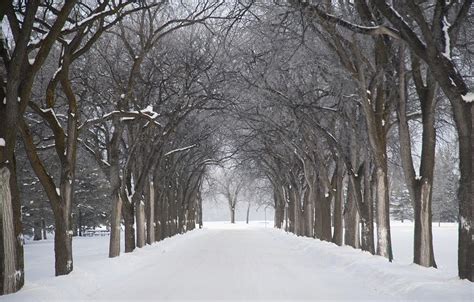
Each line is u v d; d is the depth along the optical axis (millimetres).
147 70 32062
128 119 26422
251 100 34406
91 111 31109
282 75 27438
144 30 31094
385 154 23453
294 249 36719
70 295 14078
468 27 20219
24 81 14219
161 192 47531
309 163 44875
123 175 29984
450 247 44938
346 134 31031
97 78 28172
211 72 33500
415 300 12820
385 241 23547
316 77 28734
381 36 20078
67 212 17297
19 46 13164
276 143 45625
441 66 14344
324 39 21562
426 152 18609
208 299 14516
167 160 49562
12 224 13188
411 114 26328
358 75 22109
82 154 45281
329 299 14352
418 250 18391
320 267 23453
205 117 42719
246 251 34656
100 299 14406
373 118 22969
